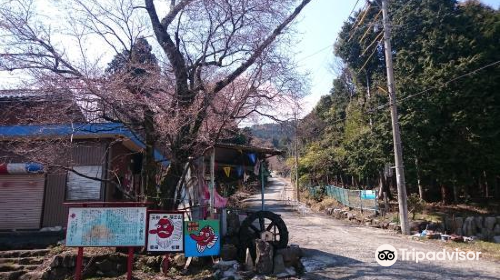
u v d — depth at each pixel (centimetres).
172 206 1080
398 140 1792
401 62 2575
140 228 880
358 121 3000
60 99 970
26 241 1241
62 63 968
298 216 2619
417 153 2227
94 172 1439
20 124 1278
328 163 3731
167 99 1066
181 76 1091
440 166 2227
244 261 1008
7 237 1309
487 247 1363
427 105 2217
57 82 932
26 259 1072
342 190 2873
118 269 960
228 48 1130
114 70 1045
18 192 1446
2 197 1443
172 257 988
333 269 995
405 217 1716
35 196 1443
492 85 2266
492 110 2220
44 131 1138
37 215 1427
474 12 2606
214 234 983
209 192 1191
